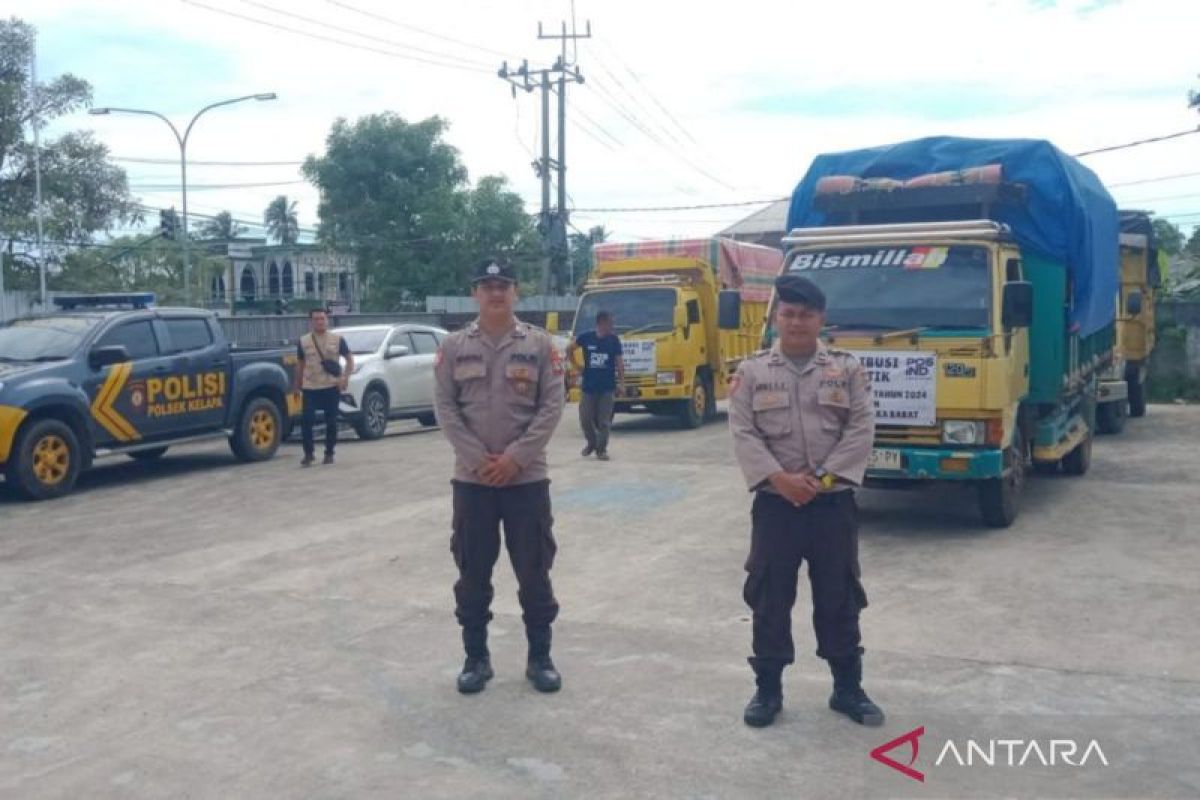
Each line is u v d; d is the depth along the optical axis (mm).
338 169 51469
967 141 10453
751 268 21344
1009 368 9352
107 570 8977
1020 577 8172
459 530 5953
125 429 13234
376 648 6797
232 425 14758
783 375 5312
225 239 69938
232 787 4891
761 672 5422
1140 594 7680
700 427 19062
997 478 9383
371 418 17953
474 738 5355
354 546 9656
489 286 5840
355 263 57938
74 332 13102
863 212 10617
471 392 5871
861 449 5227
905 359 9289
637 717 5574
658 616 7383
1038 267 10312
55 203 40531
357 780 4914
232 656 6707
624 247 19609
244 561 9188
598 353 14648
